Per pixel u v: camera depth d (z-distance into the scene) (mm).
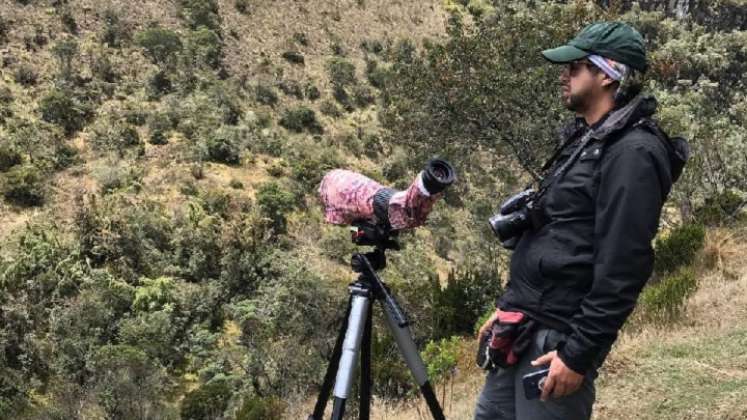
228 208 33469
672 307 6773
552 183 2139
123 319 23922
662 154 1925
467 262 18906
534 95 13258
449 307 11922
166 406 19062
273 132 44094
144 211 30781
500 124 13539
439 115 13922
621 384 4734
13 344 22062
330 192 2424
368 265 2352
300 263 29719
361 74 55312
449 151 13977
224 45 51969
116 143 36688
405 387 8359
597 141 2012
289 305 23281
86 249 28109
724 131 14414
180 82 44812
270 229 31797
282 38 55812
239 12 56094
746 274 7875
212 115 42750
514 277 2227
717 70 51250
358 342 2305
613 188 1919
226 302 26984
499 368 2350
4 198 30484
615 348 5648
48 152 34438
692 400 4219
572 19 14188
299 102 49500
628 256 1887
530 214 2188
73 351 21750
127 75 43969
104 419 17609
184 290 26594
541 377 2068
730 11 73250
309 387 14367
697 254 9273
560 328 2076
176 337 24312
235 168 38219
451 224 34500
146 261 28562
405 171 42781
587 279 2041
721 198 11109
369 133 48062
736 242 9414
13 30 43062
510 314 2211
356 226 2396
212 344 23922
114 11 48250
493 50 13711
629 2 68500
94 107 39812
